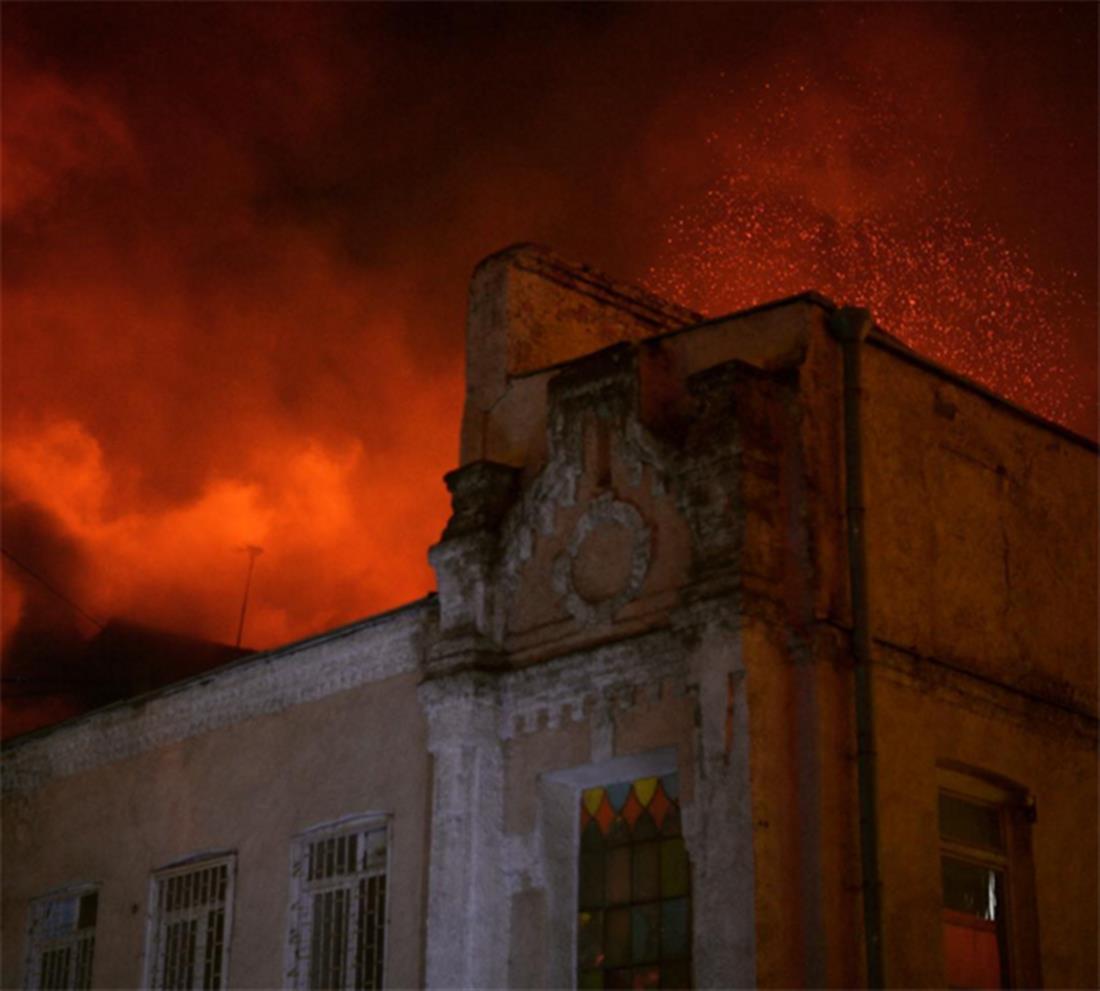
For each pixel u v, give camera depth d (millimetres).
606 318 15617
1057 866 13570
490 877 13312
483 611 13867
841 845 11766
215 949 15859
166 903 16594
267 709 16203
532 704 13461
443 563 14188
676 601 12641
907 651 12742
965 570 13562
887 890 11914
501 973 13078
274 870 15492
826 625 12164
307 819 15320
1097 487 15203
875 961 11523
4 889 18578
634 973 12711
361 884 14695
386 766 14766
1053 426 14859
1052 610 14266
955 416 13938
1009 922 13289
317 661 15781
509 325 14844
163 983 16234
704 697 11961
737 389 12508
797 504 12461
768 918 11320
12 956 18141
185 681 17078
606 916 13039
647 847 12953
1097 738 14250
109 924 17078
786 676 12055
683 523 12797
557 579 13547
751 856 11398
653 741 12578
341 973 14562
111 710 17938
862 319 13039
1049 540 14484
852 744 12078
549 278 15266
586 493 13539
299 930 15023
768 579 12156
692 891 12102
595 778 13242
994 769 13195
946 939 12812
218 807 16312
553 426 13773
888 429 13266
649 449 13125
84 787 18094
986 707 13281
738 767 11656
